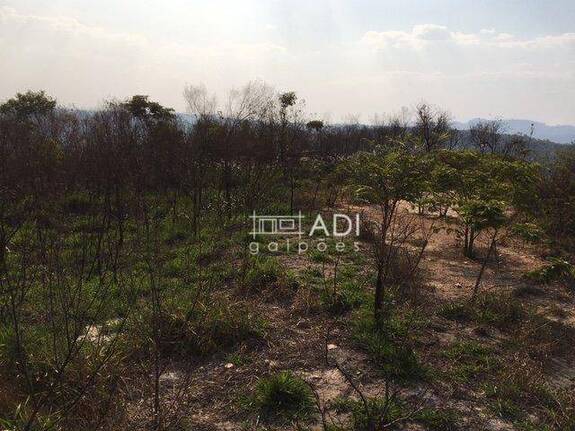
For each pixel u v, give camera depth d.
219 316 5.47
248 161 12.92
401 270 6.85
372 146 6.11
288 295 6.67
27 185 6.29
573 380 4.72
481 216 6.20
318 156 19.17
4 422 3.40
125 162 8.67
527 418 4.04
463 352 5.11
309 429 3.80
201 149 12.34
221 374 4.66
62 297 4.76
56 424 3.46
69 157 10.46
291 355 5.04
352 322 5.81
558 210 10.48
